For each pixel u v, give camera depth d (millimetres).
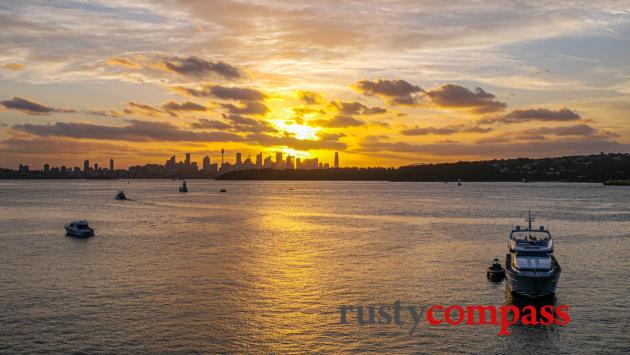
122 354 44875
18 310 55531
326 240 105688
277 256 86062
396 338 48938
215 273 72625
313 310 56188
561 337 49344
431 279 69250
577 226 132625
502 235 113250
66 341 47406
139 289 63906
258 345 47031
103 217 158500
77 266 77812
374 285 66125
